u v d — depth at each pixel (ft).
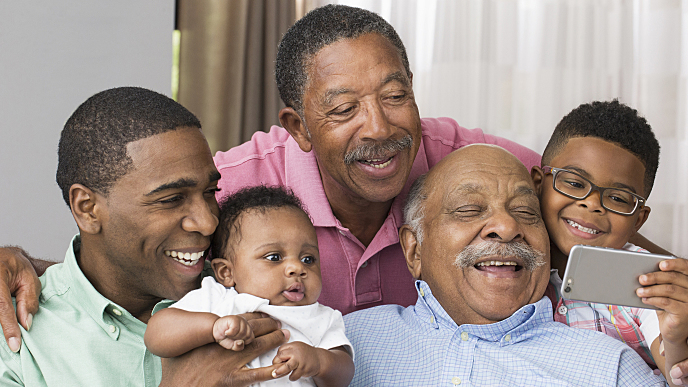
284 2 10.89
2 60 8.47
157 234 3.93
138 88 4.20
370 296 5.35
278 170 5.70
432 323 4.84
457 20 11.39
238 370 3.76
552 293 5.16
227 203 4.53
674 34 12.04
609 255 3.55
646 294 3.62
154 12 9.49
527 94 11.78
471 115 11.50
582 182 4.89
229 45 10.55
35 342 4.01
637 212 4.98
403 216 5.16
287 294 4.21
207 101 10.52
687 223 12.06
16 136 8.61
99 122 3.92
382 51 4.52
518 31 11.78
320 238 5.21
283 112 5.02
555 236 5.02
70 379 3.98
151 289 4.17
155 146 3.89
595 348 4.43
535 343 4.62
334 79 4.49
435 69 11.43
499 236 4.52
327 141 4.64
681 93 12.09
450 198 4.69
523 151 6.17
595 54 11.96
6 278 4.08
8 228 8.59
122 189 3.88
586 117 5.08
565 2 11.78
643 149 4.98
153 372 4.17
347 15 4.62
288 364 3.68
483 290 4.52
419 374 4.62
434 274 4.74
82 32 8.98
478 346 4.59
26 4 8.59
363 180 4.67
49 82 8.79
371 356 4.82
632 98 12.19
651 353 4.51
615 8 12.03
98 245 4.09
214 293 4.11
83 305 4.20
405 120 4.56
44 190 8.81
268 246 4.23
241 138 10.71
